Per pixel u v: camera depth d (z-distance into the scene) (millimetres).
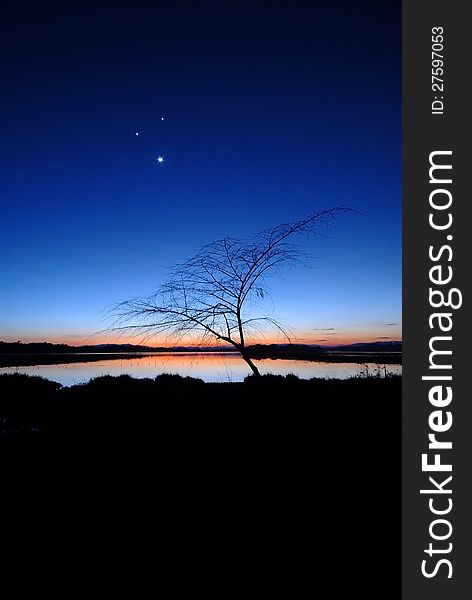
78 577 4395
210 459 8125
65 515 5840
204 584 4262
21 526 5516
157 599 4039
